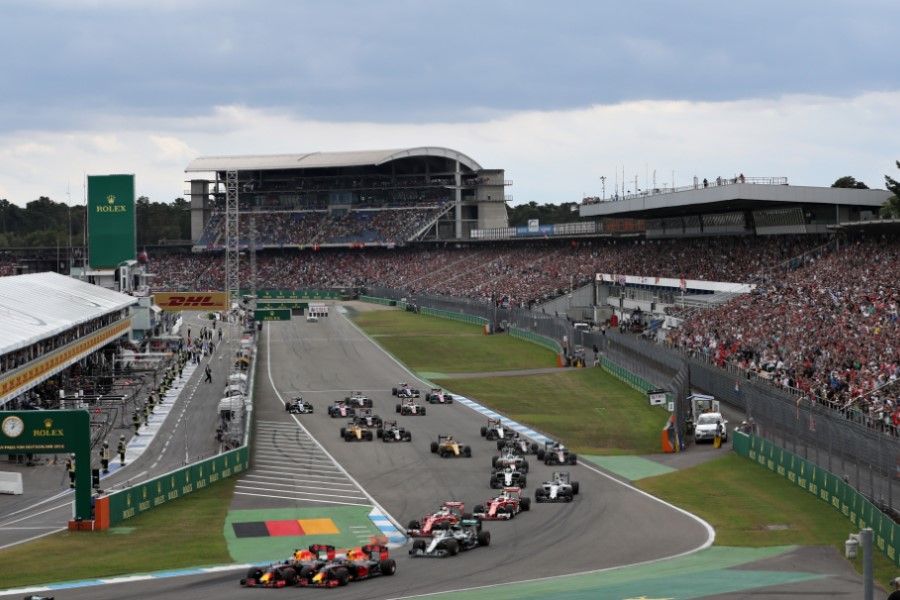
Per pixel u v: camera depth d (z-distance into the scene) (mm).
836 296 103062
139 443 82625
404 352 146875
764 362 92562
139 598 39375
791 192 130500
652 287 157625
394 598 38438
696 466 70438
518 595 38375
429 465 72000
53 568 45906
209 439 84000
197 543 51469
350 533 53781
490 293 196375
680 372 89188
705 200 133875
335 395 108500
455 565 44812
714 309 119625
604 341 129500
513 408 99188
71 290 129375
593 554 47219
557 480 61844
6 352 76188
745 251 144500
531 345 150250
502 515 54906
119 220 155625
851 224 113125
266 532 54031
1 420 54469
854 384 76062
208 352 147500
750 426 75250
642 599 37656
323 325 188750
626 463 72562
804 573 42844
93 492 63219
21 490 64938
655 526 53375
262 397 107125
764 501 59156
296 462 73750
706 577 41844
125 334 143375
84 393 102938
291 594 39469
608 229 199000
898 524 45406
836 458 61594
